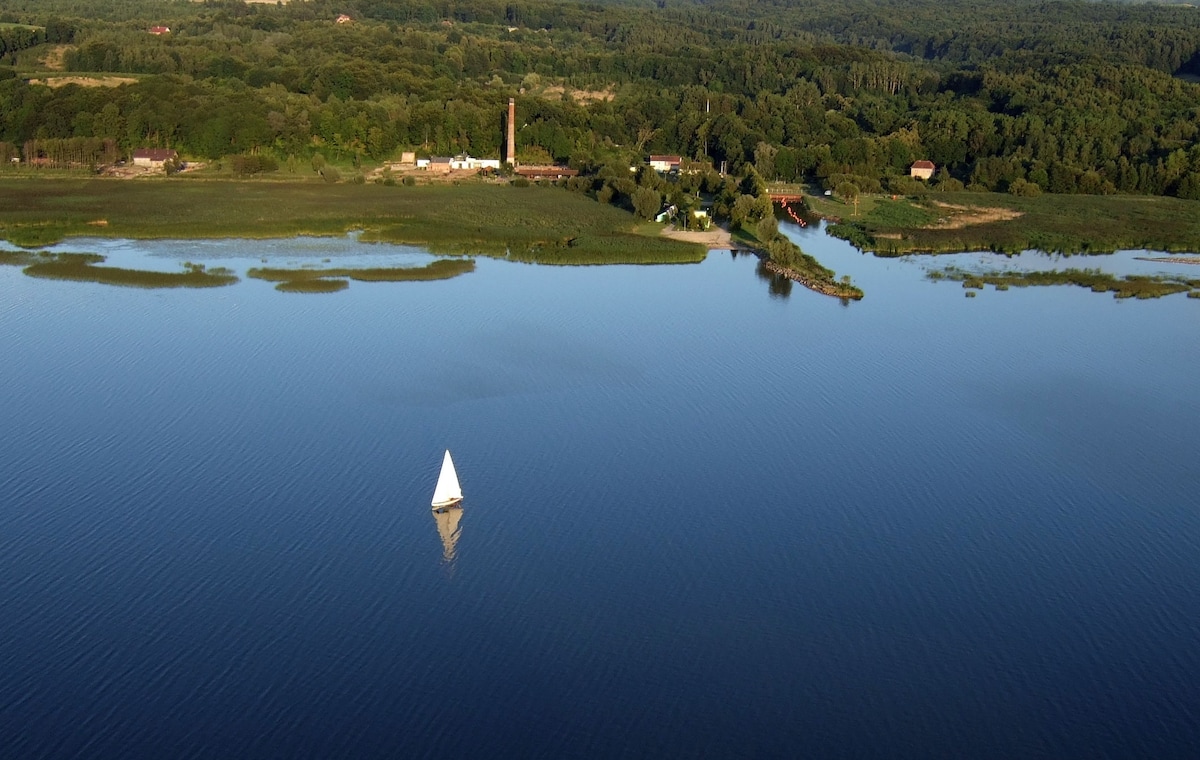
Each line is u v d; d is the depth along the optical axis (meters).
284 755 83.81
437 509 116.31
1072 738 88.06
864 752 86.06
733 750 85.75
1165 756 86.56
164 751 83.94
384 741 85.44
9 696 88.88
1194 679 94.69
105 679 91.06
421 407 139.75
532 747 85.31
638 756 84.88
